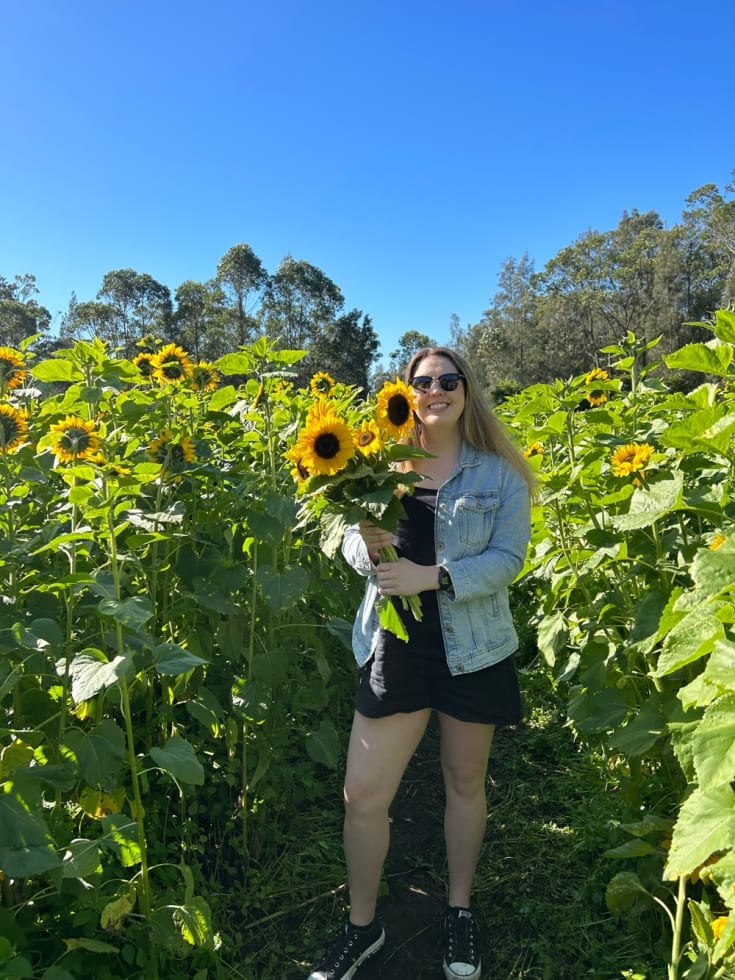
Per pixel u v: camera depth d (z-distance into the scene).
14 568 2.30
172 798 2.95
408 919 2.65
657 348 49.41
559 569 3.22
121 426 3.16
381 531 2.23
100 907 2.03
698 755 1.48
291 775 3.04
